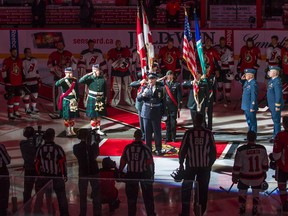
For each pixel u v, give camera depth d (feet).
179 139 53.36
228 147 51.21
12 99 59.98
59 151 36.76
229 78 65.00
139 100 47.37
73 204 35.37
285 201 37.37
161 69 65.41
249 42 64.59
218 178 43.75
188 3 71.82
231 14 72.33
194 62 51.13
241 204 37.17
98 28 69.15
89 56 64.85
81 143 37.60
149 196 35.14
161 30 68.39
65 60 62.44
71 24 73.00
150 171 36.91
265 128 56.65
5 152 38.29
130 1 73.36
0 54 69.67
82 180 35.29
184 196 34.83
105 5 72.69
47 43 69.46
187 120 59.52
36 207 33.96
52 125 58.23
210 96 52.31
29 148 38.14
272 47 64.59
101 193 35.35
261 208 37.42
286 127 37.11
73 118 54.13
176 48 65.41
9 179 35.55
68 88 53.57
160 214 35.14
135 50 65.26
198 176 37.47
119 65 64.39
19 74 60.29
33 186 35.47
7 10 73.36
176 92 51.44
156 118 47.39
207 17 73.10
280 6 73.72
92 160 37.52
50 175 36.76
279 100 50.21
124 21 72.28
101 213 35.45
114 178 36.04
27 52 61.36
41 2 71.20
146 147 36.81
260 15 70.33
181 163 37.52
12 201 35.63
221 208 38.32
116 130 56.59
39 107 64.59
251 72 50.42
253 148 36.52
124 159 36.73
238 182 37.27
